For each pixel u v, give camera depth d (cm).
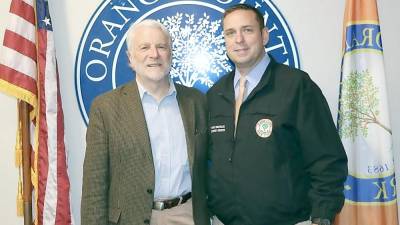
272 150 179
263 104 184
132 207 187
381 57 235
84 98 265
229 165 186
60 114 245
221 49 262
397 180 261
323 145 178
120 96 196
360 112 234
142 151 187
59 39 265
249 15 191
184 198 196
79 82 265
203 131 198
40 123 242
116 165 189
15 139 268
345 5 255
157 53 189
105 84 265
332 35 261
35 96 242
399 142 261
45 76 241
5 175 268
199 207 195
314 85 188
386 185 231
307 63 261
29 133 248
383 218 232
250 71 196
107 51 265
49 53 243
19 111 247
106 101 194
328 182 175
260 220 181
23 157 246
